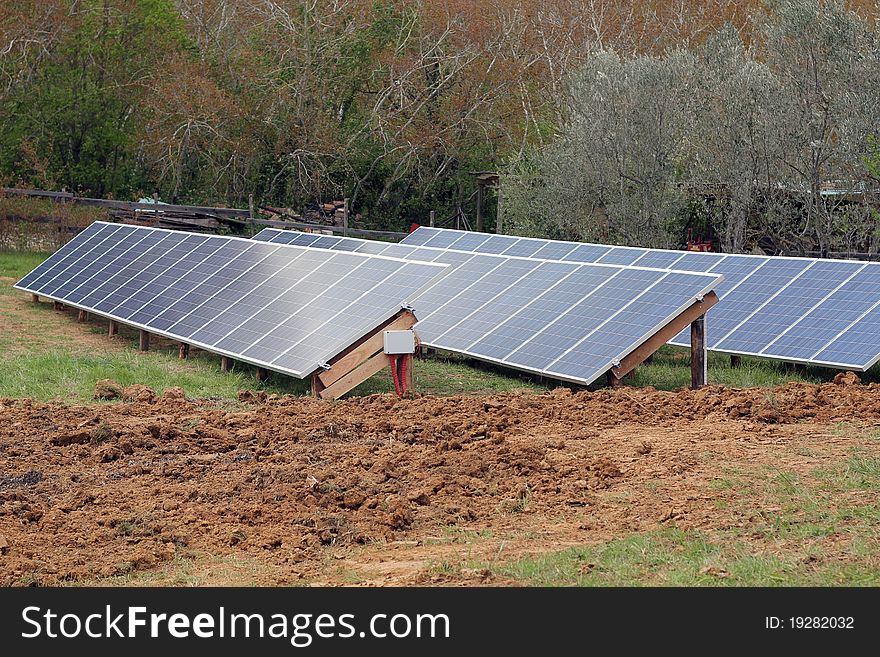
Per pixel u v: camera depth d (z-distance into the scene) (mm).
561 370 19422
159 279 27594
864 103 35469
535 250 31594
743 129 38750
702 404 17625
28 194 48531
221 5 69000
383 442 15492
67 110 56750
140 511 12062
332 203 60656
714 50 43688
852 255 36000
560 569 10055
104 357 23516
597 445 15078
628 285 21500
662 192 41969
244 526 11695
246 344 21031
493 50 65438
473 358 23500
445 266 19531
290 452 14820
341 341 18953
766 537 10828
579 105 45500
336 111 63906
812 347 21141
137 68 59562
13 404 17906
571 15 70000
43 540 11141
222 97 58875
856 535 10727
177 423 16656
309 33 61875
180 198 61688
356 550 11016
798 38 37438
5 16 53938
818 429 15766
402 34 64750
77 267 31797
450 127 61625
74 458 14398
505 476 13602
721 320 23719
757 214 40250
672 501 12227
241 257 26531
